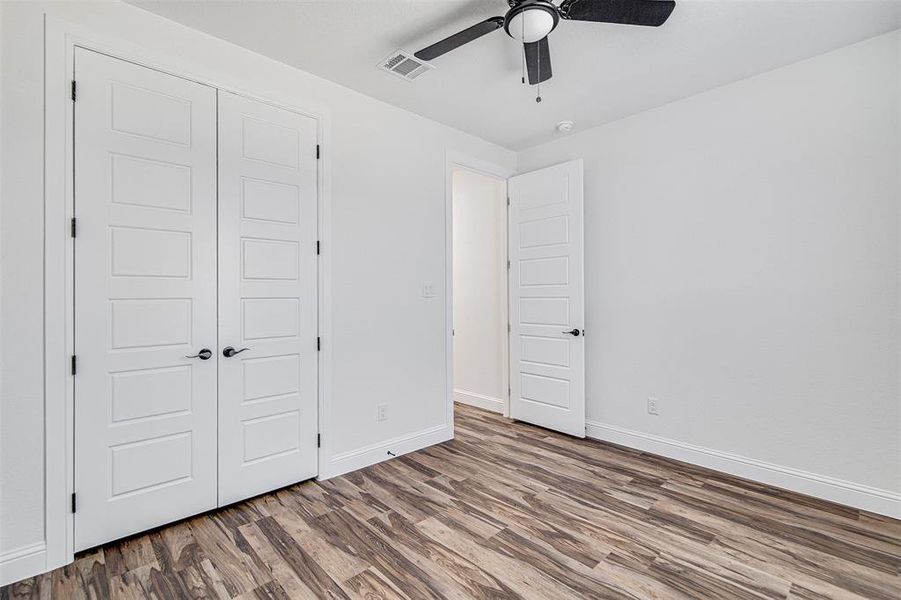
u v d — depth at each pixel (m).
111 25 2.01
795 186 2.59
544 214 3.80
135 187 2.08
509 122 3.50
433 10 2.11
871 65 2.34
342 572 1.85
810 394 2.54
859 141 2.38
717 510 2.37
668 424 3.16
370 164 3.03
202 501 2.30
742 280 2.80
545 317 3.80
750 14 2.12
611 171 3.49
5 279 1.77
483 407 4.57
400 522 2.26
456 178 4.87
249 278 2.46
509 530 2.18
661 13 1.85
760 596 1.69
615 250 3.46
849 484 2.40
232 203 2.40
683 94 3.00
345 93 2.90
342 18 2.17
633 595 1.70
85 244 1.95
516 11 1.83
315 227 2.74
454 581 1.79
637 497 2.53
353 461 2.93
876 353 2.33
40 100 1.84
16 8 1.79
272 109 2.56
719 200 2.89
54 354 1.87
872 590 1.73
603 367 3.54
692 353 3.03
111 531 2.02
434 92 2.96
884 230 2.31
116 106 2.03
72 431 1.92
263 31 2.28
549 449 3.35
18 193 1.79
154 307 2.14
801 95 2.56
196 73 2.26
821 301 2.50
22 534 1.80
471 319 4.73
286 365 2.62
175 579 1.80
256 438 2.50
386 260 3.13
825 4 2.04
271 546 2.03
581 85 2.87
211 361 2.32
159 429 2.16
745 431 2.79
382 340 3.11
